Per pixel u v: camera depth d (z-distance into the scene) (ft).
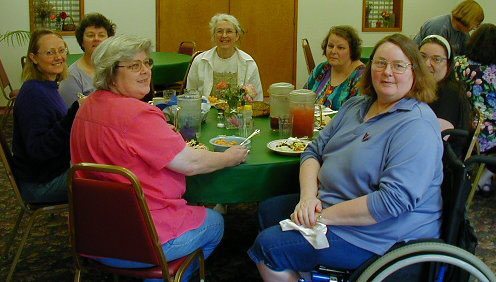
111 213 5.30
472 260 5.28
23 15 19.25
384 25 23.63
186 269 6.03
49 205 7.83
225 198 6.63
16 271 8.36
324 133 6.83
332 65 10.22
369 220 5.54
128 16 20.58
